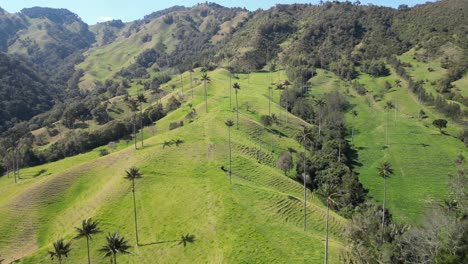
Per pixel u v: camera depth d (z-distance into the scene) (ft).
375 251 261.65
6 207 377.30
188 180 376.07
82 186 409.28
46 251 301.63
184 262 271.49
